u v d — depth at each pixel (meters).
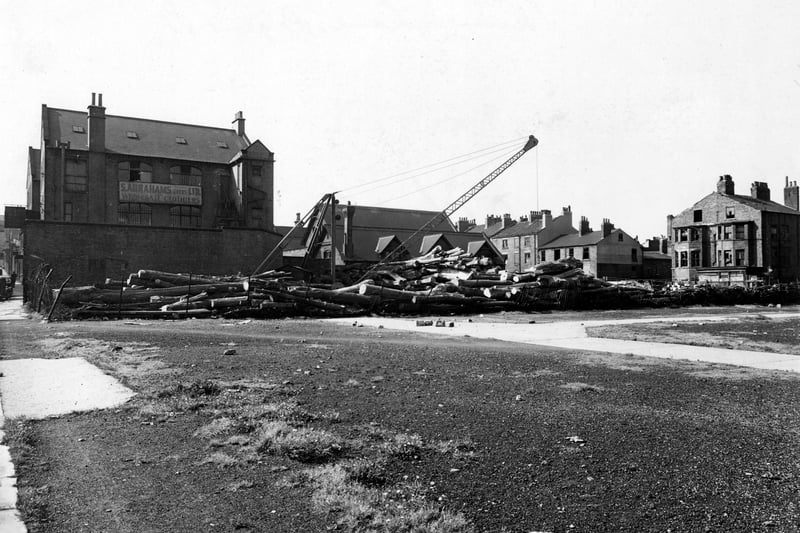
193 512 4.02
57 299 20.22
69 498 4.21
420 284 32.66
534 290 31.08
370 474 4.71
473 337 16.31
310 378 8.90
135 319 21.27
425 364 10.58
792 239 60.03
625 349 13.40
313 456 5.11
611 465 5.02
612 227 68.56
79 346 12.20
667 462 5.11
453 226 65.62
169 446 5.43
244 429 5.89
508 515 4.01
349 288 27.45
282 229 58.59
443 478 4.70
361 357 11.37
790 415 6.84
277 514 4.00
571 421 6.48
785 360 11.50
